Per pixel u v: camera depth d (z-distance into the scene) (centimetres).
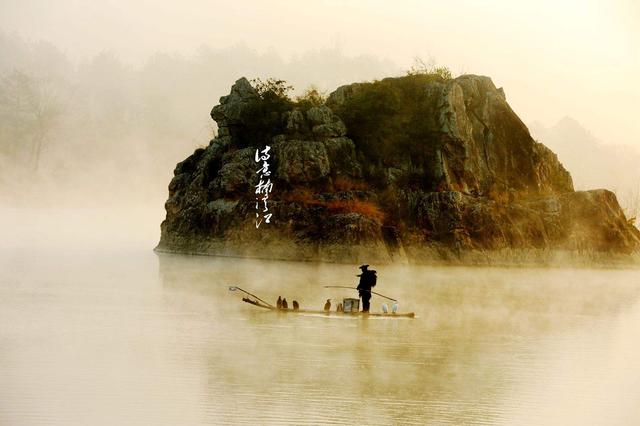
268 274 10438
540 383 4703
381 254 12900
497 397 4353
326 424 3775
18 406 3894
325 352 5331
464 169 14600
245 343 5528
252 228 13325
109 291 8106
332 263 12688
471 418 3962
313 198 13462
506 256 14088
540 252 14575
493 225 14112
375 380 4606
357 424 3791
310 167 13612
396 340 5872
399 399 4228
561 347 5888
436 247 13700
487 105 15588
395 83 15462
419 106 15100
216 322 6362
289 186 13588
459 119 14838
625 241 15625
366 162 14325
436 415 3981
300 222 13175
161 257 12962
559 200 15362
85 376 4462
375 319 6875
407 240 13662
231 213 13588
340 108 14962
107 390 4200
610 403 4306
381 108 14912
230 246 13400
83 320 6234
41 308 6769
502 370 4994
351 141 14275
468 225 14000
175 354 5084
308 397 4203
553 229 14975
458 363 5150
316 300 7919
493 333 6384
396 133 14625
